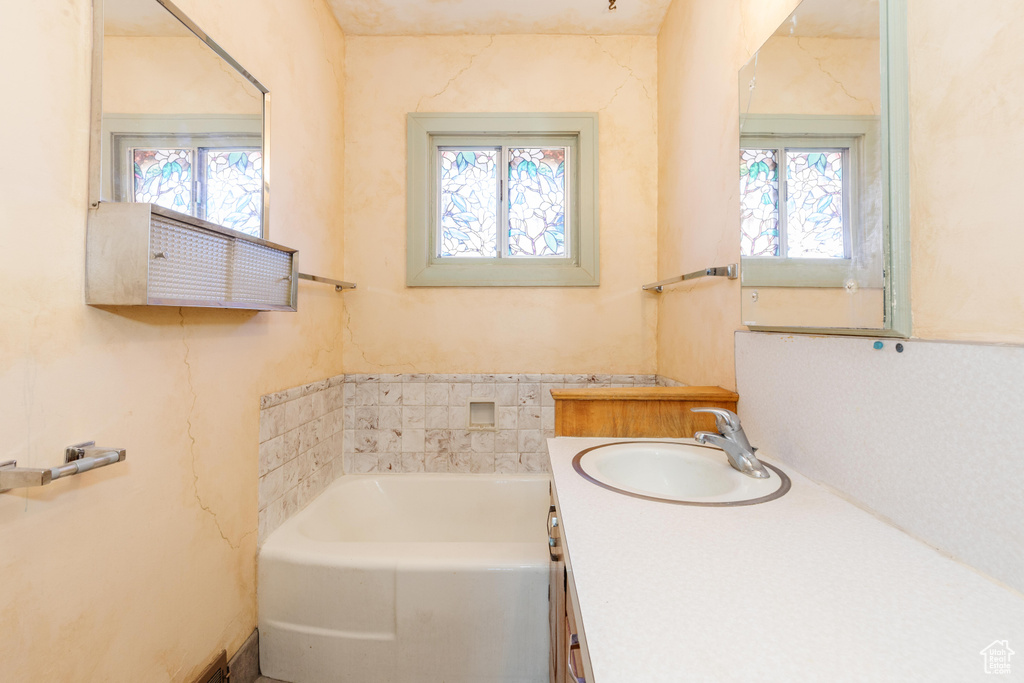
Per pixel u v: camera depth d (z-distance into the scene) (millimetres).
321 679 1308
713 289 1479
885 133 715
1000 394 548
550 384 2109
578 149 2127
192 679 1105
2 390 686
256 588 1362
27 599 727
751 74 1188
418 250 2096
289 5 1565
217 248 1030
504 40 2102
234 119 1228
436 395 2113
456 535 1975
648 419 1355
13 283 699
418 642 1275
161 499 1009
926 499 656
